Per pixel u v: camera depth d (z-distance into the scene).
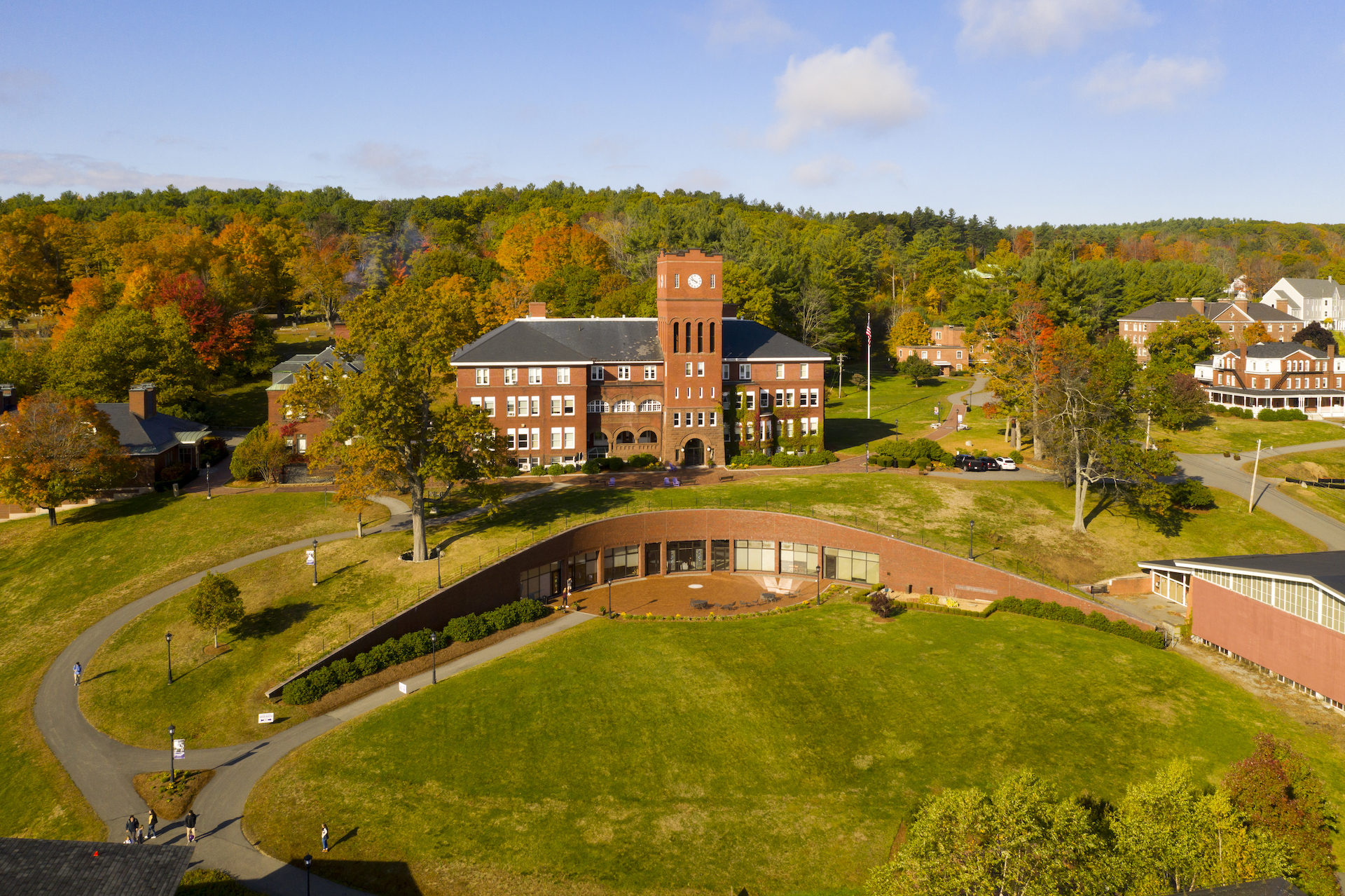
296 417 93.69
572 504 83.56
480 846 42.91
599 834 43.91
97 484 81.38
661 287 100.06
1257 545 82.00
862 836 43.88
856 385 157.25
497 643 64.94
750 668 60.34
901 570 75.69
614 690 57.12
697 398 100.44
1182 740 51.75
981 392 147.25
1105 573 77.06
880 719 54.28
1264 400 128.88
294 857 42.19
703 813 45.69
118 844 31.59
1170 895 32.09
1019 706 55.38
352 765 49.12
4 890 28.73
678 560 82.81
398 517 80.81
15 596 68.56
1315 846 39.47
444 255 164.75
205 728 53.06
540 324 102.94
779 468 100.38
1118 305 172.50
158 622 63.53
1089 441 82.81
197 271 142.75
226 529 77.62
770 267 146.12
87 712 54.50
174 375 110.06
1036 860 31.81
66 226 160.75
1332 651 55.09
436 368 74.06
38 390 107.19
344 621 62.69
